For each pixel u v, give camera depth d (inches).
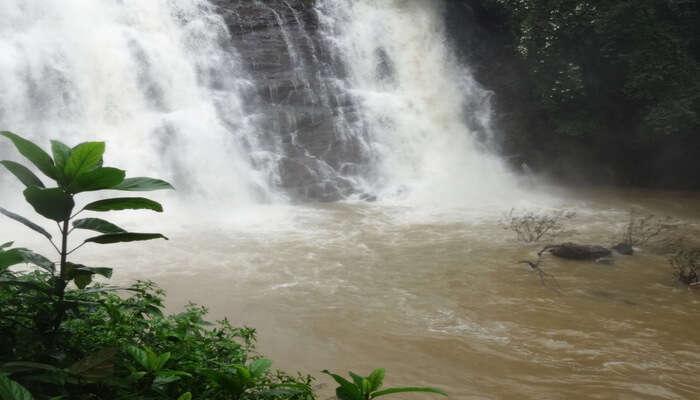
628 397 251.4
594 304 369.7
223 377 100.4
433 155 844.6
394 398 241.8
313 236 537.6
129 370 113.1
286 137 767.7
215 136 719.7
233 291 380.8
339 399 92.8
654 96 774.5
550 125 880.3
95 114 694.5
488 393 251.1
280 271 429.1
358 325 327.6
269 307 352.2
